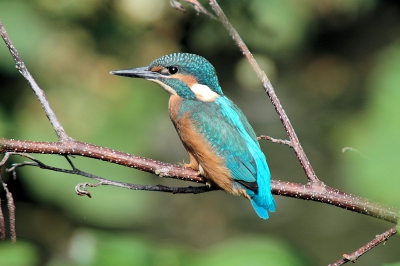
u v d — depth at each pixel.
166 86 7.45
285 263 4.95
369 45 17.31
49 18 11.68
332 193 6.21
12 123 10.95
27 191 11.23
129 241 5.31
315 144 15.75
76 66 11.73
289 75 17.34
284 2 12.34
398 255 13.34
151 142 14.05
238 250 5.04
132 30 12.28
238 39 6.50
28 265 5.68
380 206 5.92
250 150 6.92
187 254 5.18
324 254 13.57
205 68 7.44
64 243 11.54
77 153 5.89
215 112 7.14
